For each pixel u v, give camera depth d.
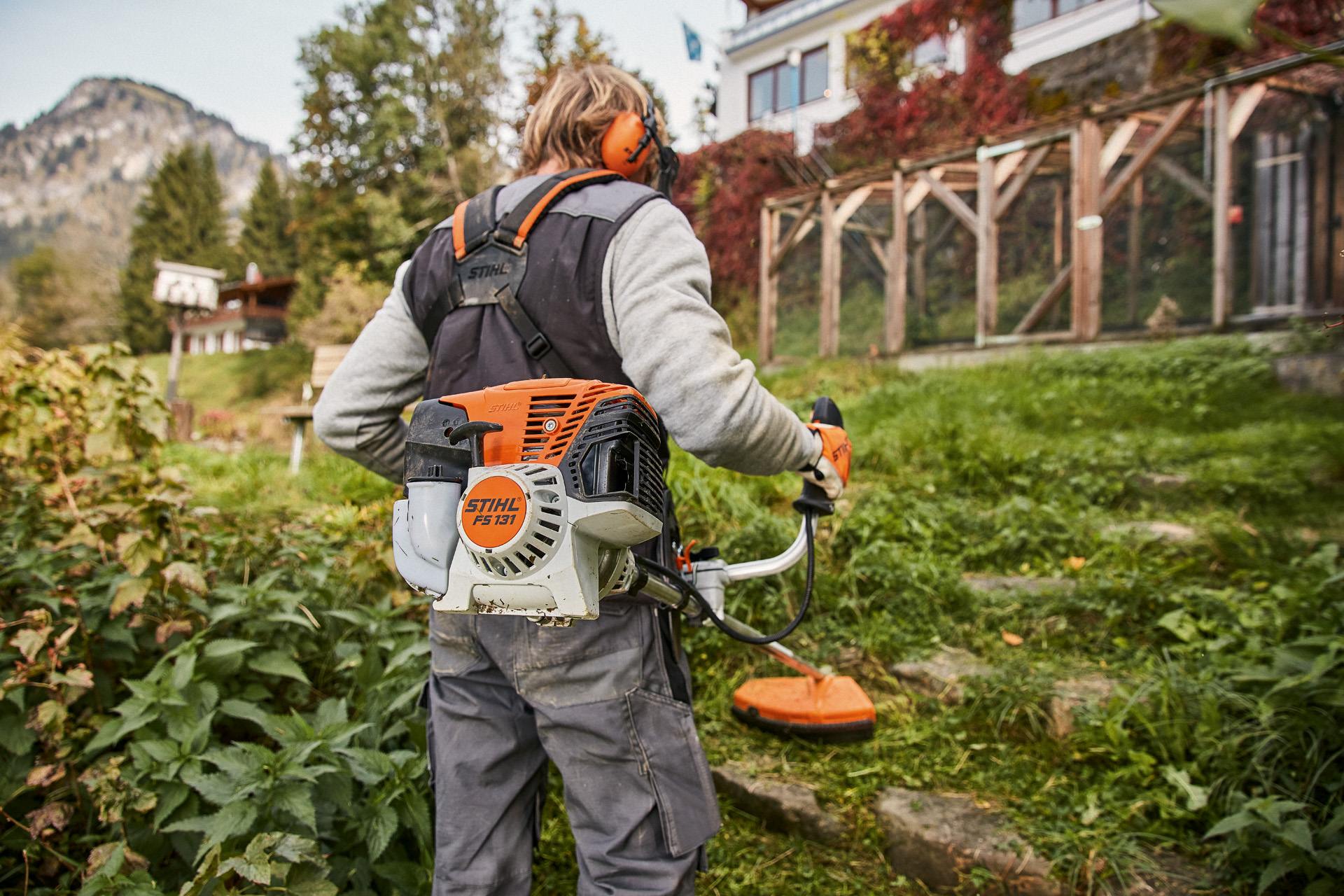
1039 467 4.32
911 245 13.69
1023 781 2.04
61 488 2.44
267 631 2.15
